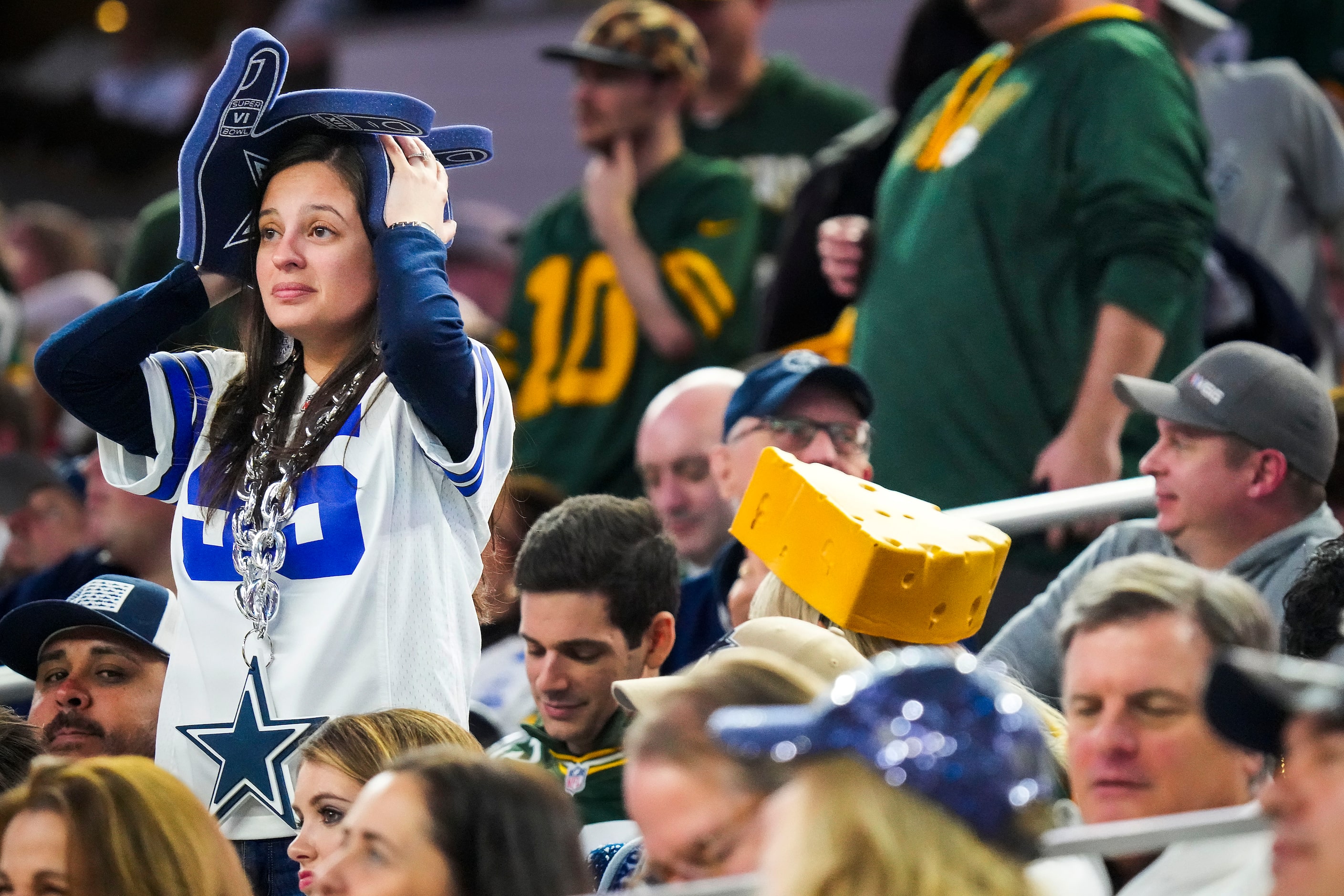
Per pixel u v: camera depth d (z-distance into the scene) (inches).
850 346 728.3
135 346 426.6
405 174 411.2
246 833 400.2
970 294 644.1
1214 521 494.0
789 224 770.8
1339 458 505.7
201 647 407.5
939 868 232.7
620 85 833.5
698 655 582.2
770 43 1118.4
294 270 408.5
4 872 336.5
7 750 455.2
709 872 273.3
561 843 313.4
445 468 402.3
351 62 1285.7
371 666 398.0
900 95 755.4
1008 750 241.3
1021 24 662.5
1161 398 501.4
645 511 528.7
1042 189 637.9
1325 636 398.0
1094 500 538.3
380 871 304.0
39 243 1285.7
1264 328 690.8
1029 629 520.7
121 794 339.6
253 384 423.8
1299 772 254.4
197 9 1763.0
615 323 844.6
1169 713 340.2
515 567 530.3
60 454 1049.5
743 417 587.8
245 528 407.5
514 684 652.7
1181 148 627.2
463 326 402.6
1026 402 637.9
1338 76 953.5
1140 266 613.6
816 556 433.1
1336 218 805.2
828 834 235.0
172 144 1743.4
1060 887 335.6
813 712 246.1
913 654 256.2
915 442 649.6
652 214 841.5
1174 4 792.9
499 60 1228.5
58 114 1752.0
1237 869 337.1
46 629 520.4
